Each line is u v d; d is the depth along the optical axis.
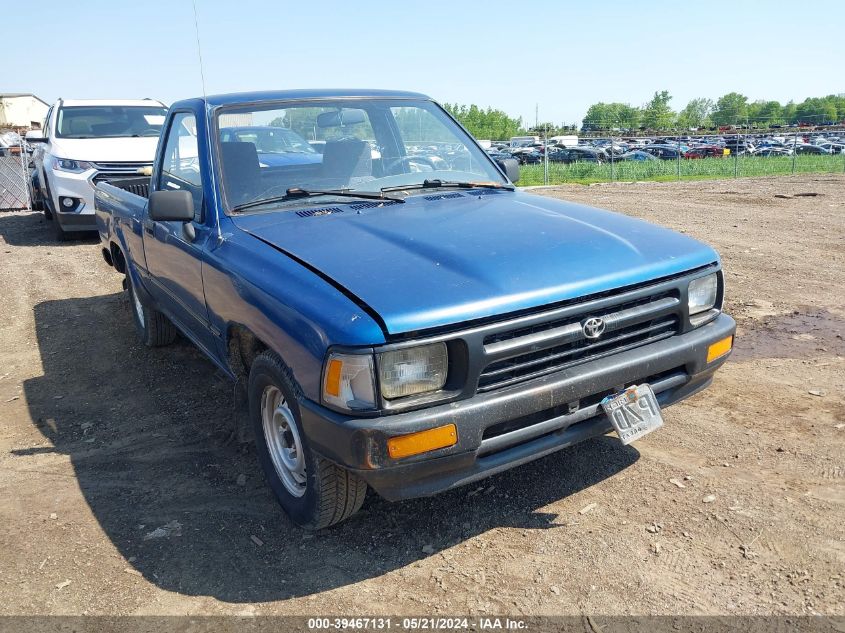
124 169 10.41
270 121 3.96
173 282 4.29
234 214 3.57
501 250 2.91
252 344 3.40
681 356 3.07
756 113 129.00
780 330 5.50
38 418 4.66
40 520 3.41
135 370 5.45
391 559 2.98
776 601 2.58
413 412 2.51
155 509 3.47
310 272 2.83
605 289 2.83
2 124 60.69
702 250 3.26
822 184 17.62
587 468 3.60
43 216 14.16
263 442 3.34
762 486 3.32
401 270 2.74
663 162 28.77
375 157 4.11
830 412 4.03
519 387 2.68
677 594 2.65
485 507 3.31
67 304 7.47
